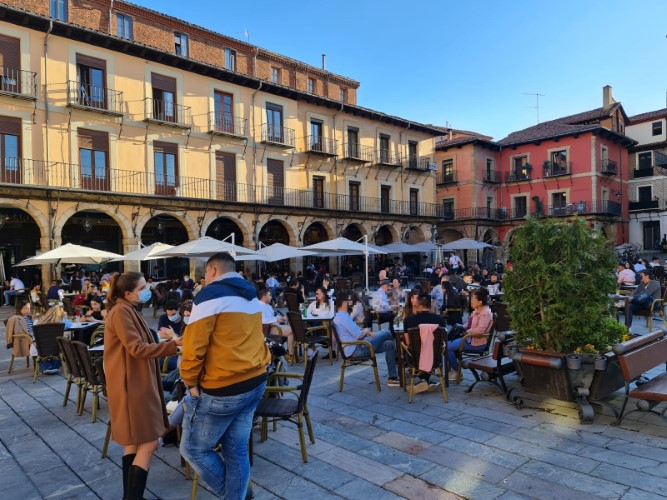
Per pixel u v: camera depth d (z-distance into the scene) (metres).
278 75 30.92
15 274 21.27
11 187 17.27
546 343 5.32
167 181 22.30
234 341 3.03
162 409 3.58
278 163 26.88
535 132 40.56
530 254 5.43
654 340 5.40
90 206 19.33
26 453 4.70
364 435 4.88
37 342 7.54
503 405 5.73
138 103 21.33
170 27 25.38
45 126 18.66
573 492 3.60
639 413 5.26
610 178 37.91
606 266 5.25
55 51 18.98
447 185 40.00
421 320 6.20
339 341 6.65
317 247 16.86
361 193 31.30
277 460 4.31
